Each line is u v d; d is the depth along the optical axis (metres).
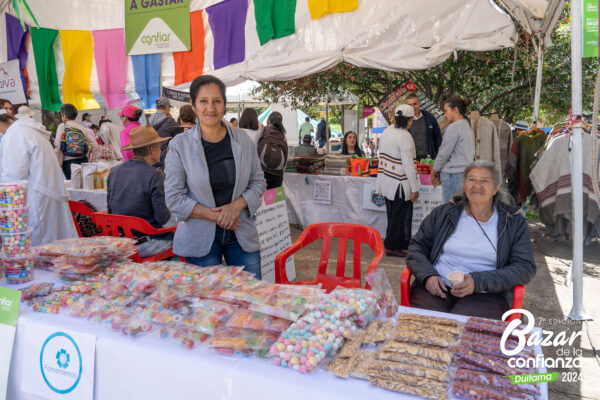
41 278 2.11
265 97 9.73
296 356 1.33
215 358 1.37
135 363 1.42
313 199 6.37
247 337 1.41
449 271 2.47
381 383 1.22
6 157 3.50
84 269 2.02
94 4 6.45
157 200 3.17
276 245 3.68
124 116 5.67
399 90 7.38
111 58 6.49
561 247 5.84
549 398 2.54
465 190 2.41
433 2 4.80
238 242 2.50
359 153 7.42
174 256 3.28
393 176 4.88
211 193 2.35
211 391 1.32
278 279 2.78
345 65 8.05
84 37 6.51
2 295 1.65
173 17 6.07
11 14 6.52
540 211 6.06
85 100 6.74
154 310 1.58
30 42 6.58
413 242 2.61
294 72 5.49
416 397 1.17
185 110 5.12
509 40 4.55
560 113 11.41
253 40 5.75
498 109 11.08
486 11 4.61
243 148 2.43
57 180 3.73
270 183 5.08
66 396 1.56
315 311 1.54
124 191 3.20
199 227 2.37
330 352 1.39
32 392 1.63
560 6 4.23
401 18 4.95
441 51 4.76
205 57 6.05
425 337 1.45
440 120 7.21
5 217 1.99
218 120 2.29
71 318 1.65
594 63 8.93
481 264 2.42
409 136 4.81
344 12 5.20
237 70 5.82
